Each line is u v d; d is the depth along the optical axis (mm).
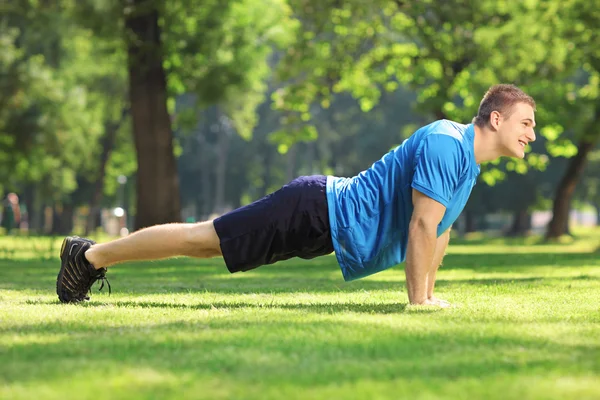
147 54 29359
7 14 36312
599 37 32969
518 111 7188
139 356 4191
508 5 34375
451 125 7168
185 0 31375
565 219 40844
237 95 35719
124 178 70875
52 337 4844
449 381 3623
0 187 57188
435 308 6699
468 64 34688
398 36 36219
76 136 49375
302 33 36406
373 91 38375
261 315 6004
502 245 37531
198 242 7082
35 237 42656
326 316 5895
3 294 8617
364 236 7070
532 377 3719
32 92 43719
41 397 3273
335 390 3410
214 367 3906
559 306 7160
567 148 36031
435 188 6895
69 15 30594
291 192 7043
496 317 6023
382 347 4457
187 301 7754
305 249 7129
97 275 7391
